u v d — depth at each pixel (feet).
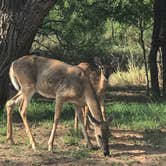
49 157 35.45
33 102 68.90
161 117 52.47
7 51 49.60
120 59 122.21
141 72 110.63
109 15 84.17
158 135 44.29
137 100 78.74
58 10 80.43
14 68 39.50
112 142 41.01
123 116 52.75
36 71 39.04
